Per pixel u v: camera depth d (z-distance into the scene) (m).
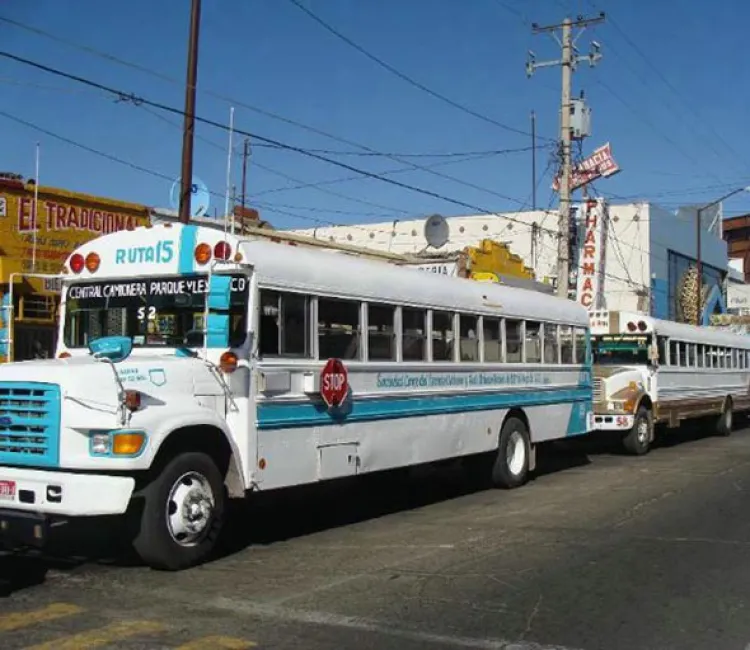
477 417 11.67
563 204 24.72
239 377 7.75
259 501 11.11
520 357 12.89
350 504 11.30
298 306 8.49
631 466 15.83
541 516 10.27
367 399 9.43
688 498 11.70
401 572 7.34
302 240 18.62
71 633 5.58
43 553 7.94
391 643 5.45
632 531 9.30
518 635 5.66
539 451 18.03
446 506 11.13
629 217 40.50
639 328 18.84
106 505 6.59
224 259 7.93
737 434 24.30
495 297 12.23
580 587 6.89
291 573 7.27
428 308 10.62
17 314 13.88
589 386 15.09
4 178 14.21
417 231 41.59
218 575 7.17
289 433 8.26
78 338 8.68
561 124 25.33
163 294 8.23
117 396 6.74
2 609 6.14
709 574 7.38
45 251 14.59
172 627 5.72
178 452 7.29
